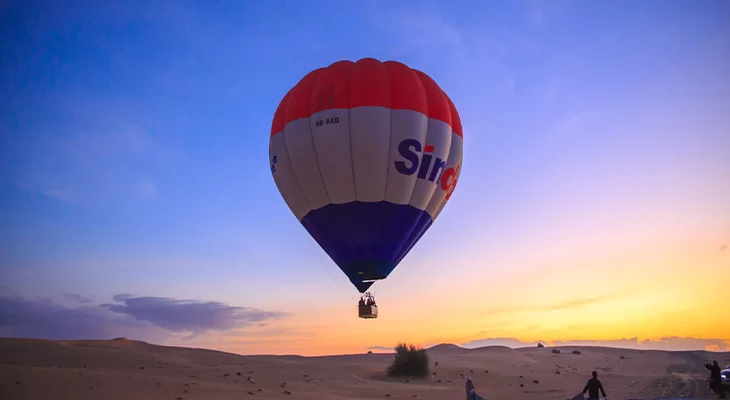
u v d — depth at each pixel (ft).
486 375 124.98
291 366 124.77
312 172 75.56
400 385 105.91
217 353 149.69
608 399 79.15
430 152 76.38
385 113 74.49
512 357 164.45
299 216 80.59
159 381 83.61
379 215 75.25
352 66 78.48
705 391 87.30
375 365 136.15
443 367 132.57
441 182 78.69
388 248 76.59
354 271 77.20
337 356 193.88
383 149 73.87
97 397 68.28
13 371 80.33
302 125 76.13
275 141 79.77
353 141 73.72
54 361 114.83
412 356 121.29
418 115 75.66
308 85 78.43
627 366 164.66
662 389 93.97
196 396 74.59
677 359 183.01
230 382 92.84
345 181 74.43
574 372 140.26
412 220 77.25
